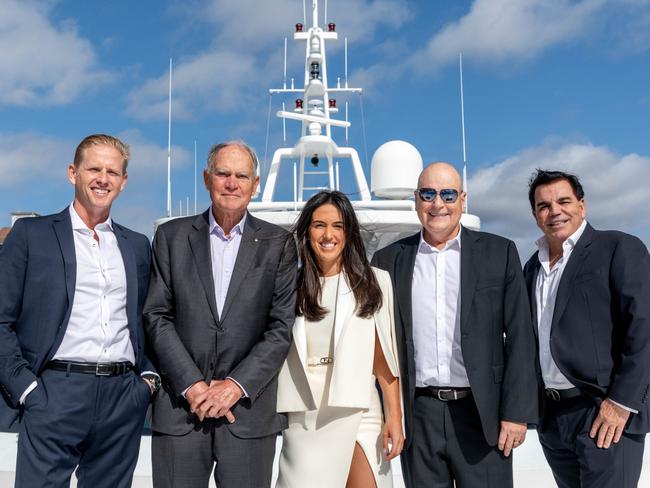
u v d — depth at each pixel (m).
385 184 9.13
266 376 3.44
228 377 3.41
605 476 3.50
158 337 3.46
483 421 3.51
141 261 3.76
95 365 3.48
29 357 3.44
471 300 3.63
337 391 3.51
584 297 3.63
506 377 3.56
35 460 3.38
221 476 3.43
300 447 3.62
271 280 3.61
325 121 9.32
